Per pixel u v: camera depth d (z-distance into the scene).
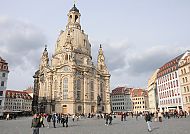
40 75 128.12
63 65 116.00
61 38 139.75
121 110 180.62
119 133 27.62
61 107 110.38
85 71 120.62
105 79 135.00
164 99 102.38
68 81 114.75
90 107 118.00
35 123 20.09
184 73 86.81
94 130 33.16
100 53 143.88
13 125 46.06
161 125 39.44
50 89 115.44
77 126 43.66
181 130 28.59
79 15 153.62
